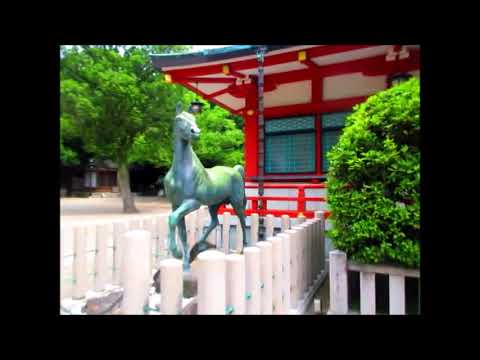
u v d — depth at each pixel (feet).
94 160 93.66
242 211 15.51
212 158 65.41
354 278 13.03
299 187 23.32
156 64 25.79
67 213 54.85
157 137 49.24
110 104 43.52
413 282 13.37
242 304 6.85
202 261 6.12
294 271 11.41
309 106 28.73
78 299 13.30
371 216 10.23
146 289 6.44
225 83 30.04
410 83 11.18
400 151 10.23
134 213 55.57
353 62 25.36
